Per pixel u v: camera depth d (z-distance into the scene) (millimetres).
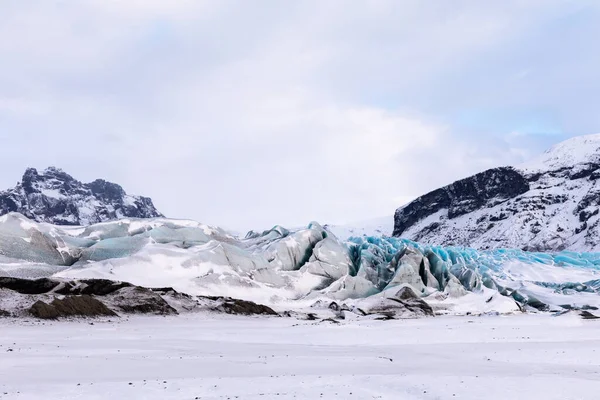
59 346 45469
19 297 69250
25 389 27609
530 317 84562
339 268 116438
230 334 59938
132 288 81688
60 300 68938
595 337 60688
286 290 106812
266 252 116000
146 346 47594
